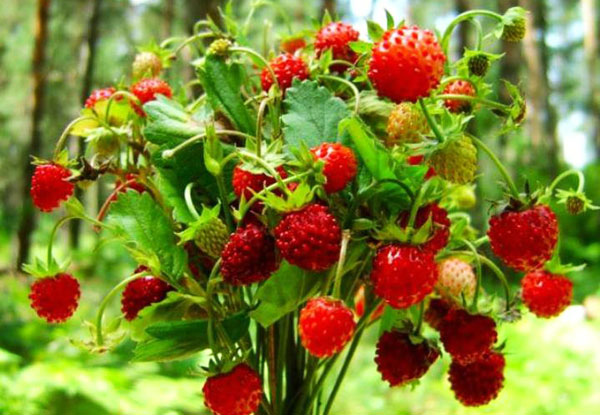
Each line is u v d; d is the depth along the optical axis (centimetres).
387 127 20
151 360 20
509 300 21
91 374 56
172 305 20
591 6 274
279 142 19
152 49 24
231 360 19
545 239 18
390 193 19
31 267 21
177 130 21
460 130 18
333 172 18
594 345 65
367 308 22
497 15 19
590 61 274
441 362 84
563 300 22
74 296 22
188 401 55
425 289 18
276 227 18
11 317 81
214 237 19
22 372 55
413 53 17
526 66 240
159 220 20
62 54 231
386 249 18
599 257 151
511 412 59
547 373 62
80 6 233
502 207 19
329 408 23
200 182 21
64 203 21
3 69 263
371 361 91
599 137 272
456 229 23
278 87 21
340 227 19
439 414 71
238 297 21
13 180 279
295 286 19
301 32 24
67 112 231
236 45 22
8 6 271
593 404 59
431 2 393
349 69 22
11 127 265
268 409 22
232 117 21
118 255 166
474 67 20
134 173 22
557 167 205
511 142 175
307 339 17
